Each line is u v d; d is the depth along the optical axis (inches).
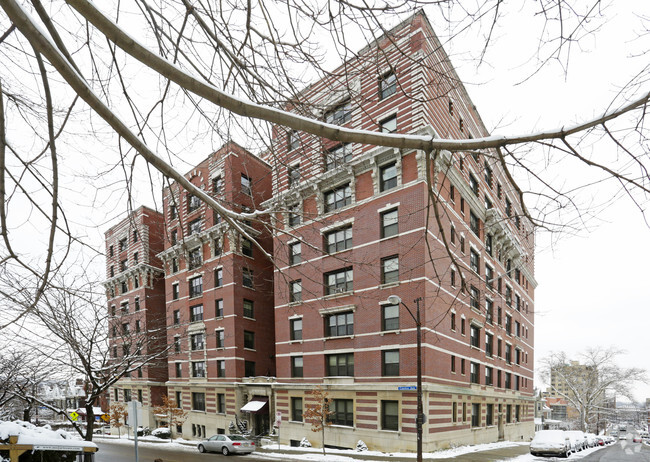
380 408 856.3
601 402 2687.0
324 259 990.4
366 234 912.3
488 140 153.7
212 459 815.1
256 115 142.8
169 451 981.8
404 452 800.9
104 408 1582.2
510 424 1326.3
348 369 941.2
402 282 833.5
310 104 203.3
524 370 1560.0
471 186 1050.7
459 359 946.1
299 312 1045.8
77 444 355.9
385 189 904.3
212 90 131.6
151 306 1502.2
